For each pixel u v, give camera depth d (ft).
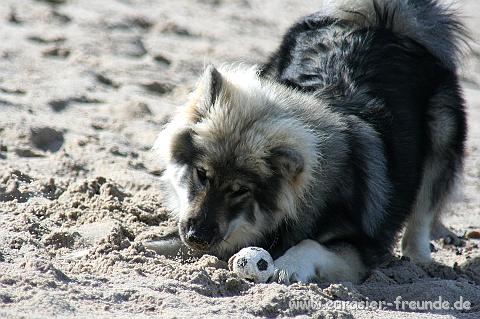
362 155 52.44
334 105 53.98
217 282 44.39
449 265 59.26
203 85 50.29
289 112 50.47
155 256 47.91
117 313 38.83
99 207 55.47
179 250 50.49
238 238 50.75
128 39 101.50
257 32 121.39
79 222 53.36
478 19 135.85
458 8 67.56
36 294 38.83
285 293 43.09
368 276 52.24
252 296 42.98
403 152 55.98
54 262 45.24
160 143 52.80
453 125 61.41
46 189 58.34
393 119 55.98
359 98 55.26
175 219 54.49
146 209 56.75
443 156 61.46
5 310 36.81
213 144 48.70
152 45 104.01
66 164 64.64
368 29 60.80
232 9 132.26
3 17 100.63
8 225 49.90
